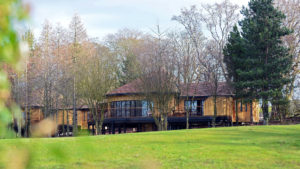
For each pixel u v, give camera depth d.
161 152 14.02
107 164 11.19
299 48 40.97
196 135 19.91
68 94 39.78
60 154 1.49
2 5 1.43
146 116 39.28
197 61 40.34
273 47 35.84
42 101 40.31
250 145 15.66
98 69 38.44
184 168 11.12
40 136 1.44
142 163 2.87
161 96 35.25
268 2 36.84
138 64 37.47
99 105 40.16
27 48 1.56
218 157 12.93
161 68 35.88
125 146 15.42
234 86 37.06
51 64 39.59
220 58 39.00
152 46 37.41
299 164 11.59
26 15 1.49
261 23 36.66
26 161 1.42
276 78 35.78
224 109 40.03
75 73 38.59
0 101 1.43
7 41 1.49
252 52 36.34
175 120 38.91
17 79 24.89
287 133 19.92
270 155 13.20
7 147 1.52
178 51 38.38
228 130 22.33
